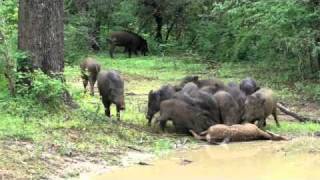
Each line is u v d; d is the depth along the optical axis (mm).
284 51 25406
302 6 22922
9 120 12797
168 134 14250
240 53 31828
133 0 38469
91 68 19125
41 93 13945
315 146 12562
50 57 14508
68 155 11172
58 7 14641
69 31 31922
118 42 35500
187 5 37844
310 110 18641
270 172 10734
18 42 14562
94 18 36625
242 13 27281
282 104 19000
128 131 13617
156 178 10258
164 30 42594
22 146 11227
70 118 13703
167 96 14781
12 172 9766
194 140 13750
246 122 14938
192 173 10680
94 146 12000
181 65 30547
